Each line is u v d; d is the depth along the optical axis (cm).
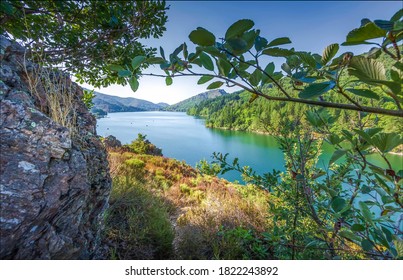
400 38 44
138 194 396
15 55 178
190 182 859
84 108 245
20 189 121
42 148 137
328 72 54
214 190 722
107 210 281
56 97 185
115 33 282
